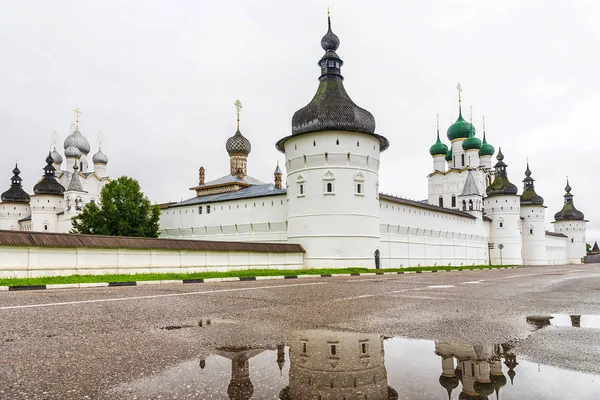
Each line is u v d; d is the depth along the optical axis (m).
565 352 6.29
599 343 6.87
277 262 34.75
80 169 89.69
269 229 43.69
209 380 5.07
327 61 38.53
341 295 14.55
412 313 10.12
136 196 48.94
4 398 4.51
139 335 7.71
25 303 12.45
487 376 5.14
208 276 24.61
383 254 42.06
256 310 10.79
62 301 12.95
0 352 6.47
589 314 9.98
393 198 45.38
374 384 4.87
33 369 5.55
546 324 8.61
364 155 37.03
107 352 6.45
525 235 84.44
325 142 36.28
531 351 6.36
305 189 36.94
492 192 74.94
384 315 9.82
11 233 21.67
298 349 6.59
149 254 27.28
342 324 8.64
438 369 5.47
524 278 25.97
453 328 8.17
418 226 49.22
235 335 7.64
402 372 5.34
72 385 4.92
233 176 62.31
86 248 24.28
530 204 84.38
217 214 49.00
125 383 4.98
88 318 9.61
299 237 37.09
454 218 59.06
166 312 10.52
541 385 4.77
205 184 62.44
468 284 20.12
